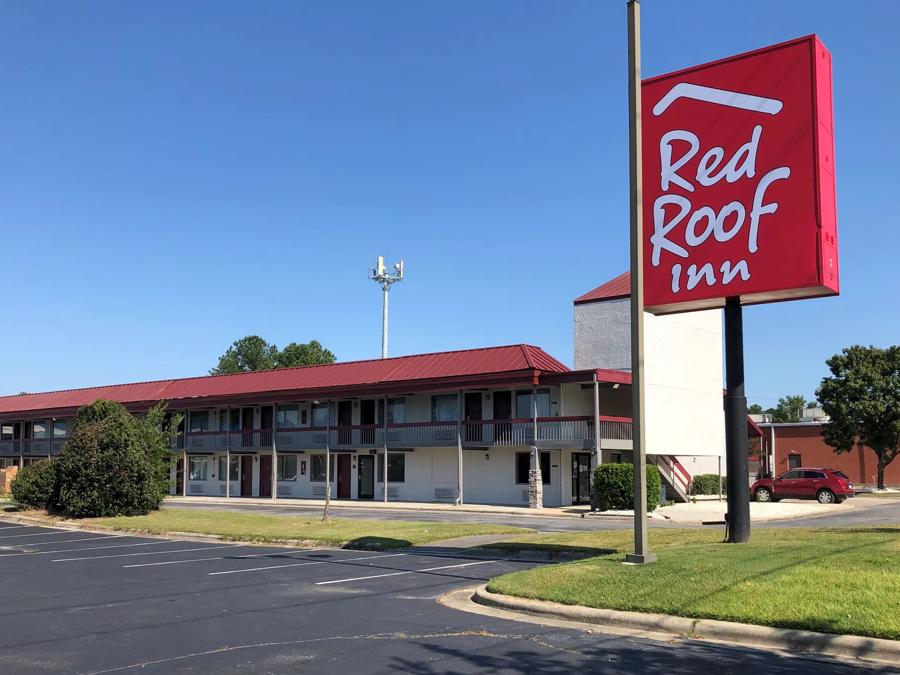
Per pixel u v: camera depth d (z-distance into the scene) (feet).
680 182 47.19
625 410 124.26
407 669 24.86
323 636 29.81
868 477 189.26
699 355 138.92
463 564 51.70
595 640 28.25
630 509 98.63
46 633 31.09
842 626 26.32
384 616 33.73
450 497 128.36
